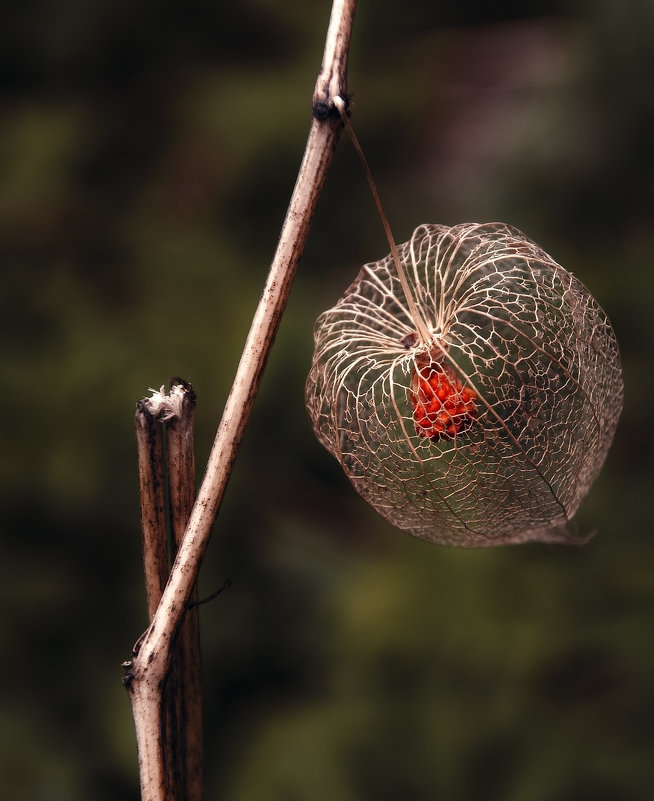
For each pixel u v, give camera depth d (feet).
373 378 1.04
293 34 3.72
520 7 4.72
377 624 1.81
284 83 3.39
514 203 2.81
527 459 1.03
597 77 2.70
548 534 1.08
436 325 1.05
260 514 2.23
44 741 1.76
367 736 1.69
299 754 1.71
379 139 3.57
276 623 2.05
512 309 1.03
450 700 1.69
